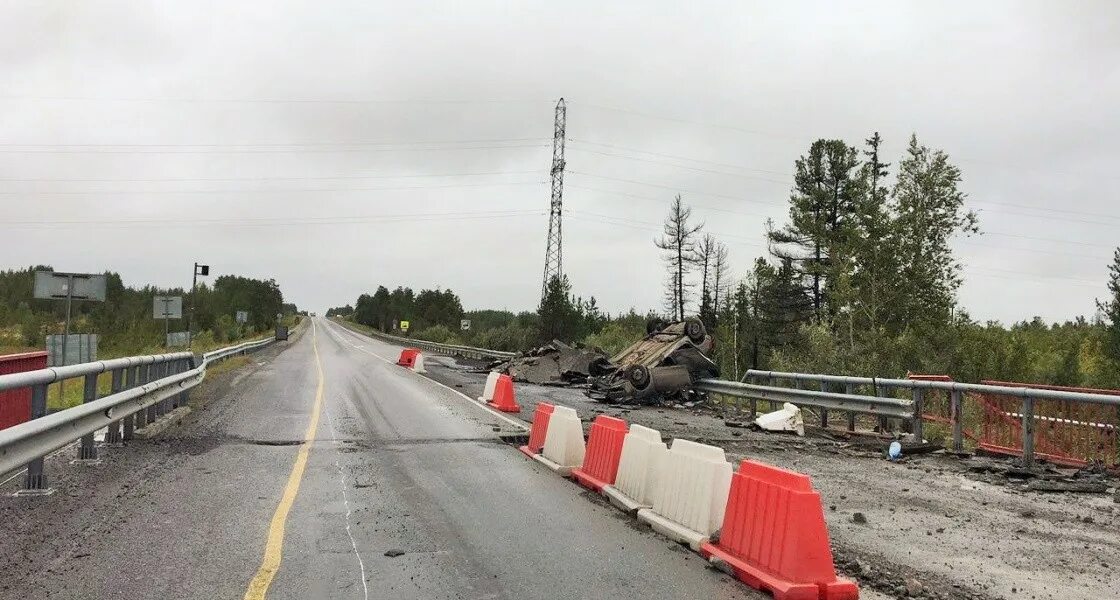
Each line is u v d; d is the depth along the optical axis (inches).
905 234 1326.3
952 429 498.0
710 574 222.1
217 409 634.8
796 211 1737.2
